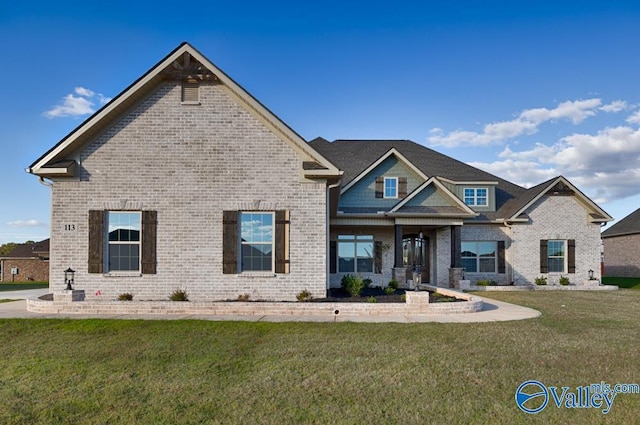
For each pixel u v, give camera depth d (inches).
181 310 478.0
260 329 388.8
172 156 552.4
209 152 553.9
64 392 239.8
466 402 225.5
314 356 304.3
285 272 547.2
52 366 285.7
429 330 387.9
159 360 296.5
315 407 218.4
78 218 546.9
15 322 420.5
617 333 384.2
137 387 246.1
